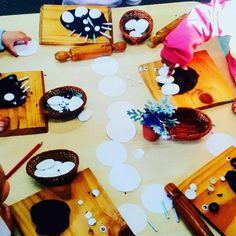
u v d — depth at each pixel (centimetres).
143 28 114
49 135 93
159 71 106
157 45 115
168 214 80
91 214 78
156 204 82
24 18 120
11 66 107
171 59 102
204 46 116
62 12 118
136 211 81
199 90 103
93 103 100
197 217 77
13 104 96
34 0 210
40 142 91
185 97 101
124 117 98
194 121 95
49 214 76
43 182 81
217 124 97
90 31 114
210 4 105
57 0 156
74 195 80
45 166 83
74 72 107
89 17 116
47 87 103
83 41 113
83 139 93
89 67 109
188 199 82
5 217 74
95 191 81
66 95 98
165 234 77
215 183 84
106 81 105
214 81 105
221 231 77
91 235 75
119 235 75
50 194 80
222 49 115
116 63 110
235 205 81
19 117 93
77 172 85
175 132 92
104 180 85
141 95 103
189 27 101
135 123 96
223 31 104
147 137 92
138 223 79
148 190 84
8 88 99
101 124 96
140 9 125
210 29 103
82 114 97
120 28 114
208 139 94
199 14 102
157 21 122
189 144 93
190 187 84
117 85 105
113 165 88
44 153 85
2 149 89
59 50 112
